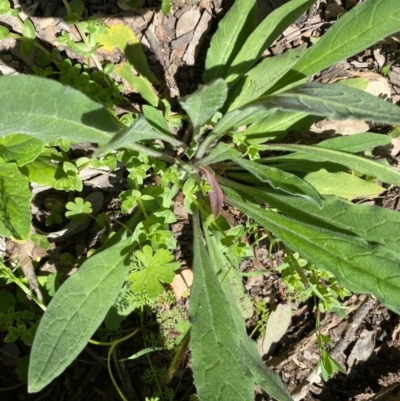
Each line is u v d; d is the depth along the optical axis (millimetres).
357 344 410
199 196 367
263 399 395
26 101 219
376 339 414
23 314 347
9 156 315
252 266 409
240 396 279
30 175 328
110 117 261
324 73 435
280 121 381
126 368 374
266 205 391
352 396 398
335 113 254
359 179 380
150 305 370
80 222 350
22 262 354
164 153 380
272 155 421
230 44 365
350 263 302
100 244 384
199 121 302
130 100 399
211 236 346
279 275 410
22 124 232
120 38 387
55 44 387
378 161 356
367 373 409
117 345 377
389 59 441
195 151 361
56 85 225
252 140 377
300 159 379
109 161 332
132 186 335
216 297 308
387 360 410
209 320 298
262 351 402
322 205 296
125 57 390
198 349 287
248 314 388
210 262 323
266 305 406
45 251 374
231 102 375
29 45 349
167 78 410
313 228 318
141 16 404
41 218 380
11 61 381
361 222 323
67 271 377
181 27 413
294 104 269
